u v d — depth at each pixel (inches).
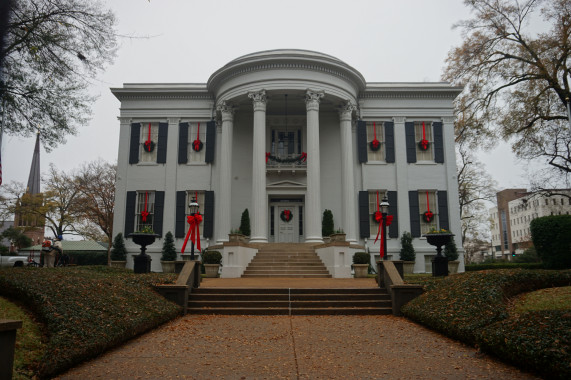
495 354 267.1
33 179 2605.8
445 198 1023.6
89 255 1400.1
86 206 1622.8
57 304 296.5
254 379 228.8
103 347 276.1
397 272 490.9
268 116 1055.6
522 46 886.4
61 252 844.6
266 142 1053.2
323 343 315.9
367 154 1043.3
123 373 238.5
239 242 761.0
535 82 875.4
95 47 512.7
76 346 253.9
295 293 495.2
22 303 302.5
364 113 1051.3
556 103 870.4
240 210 1022.4
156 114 1061.8
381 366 254.2
